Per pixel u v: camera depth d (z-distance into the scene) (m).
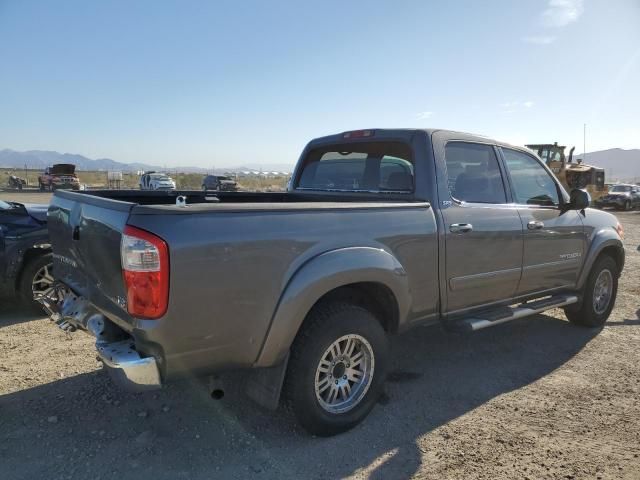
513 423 3.53
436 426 3.48
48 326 5.43
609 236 5.56
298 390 3.11
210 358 2.78
